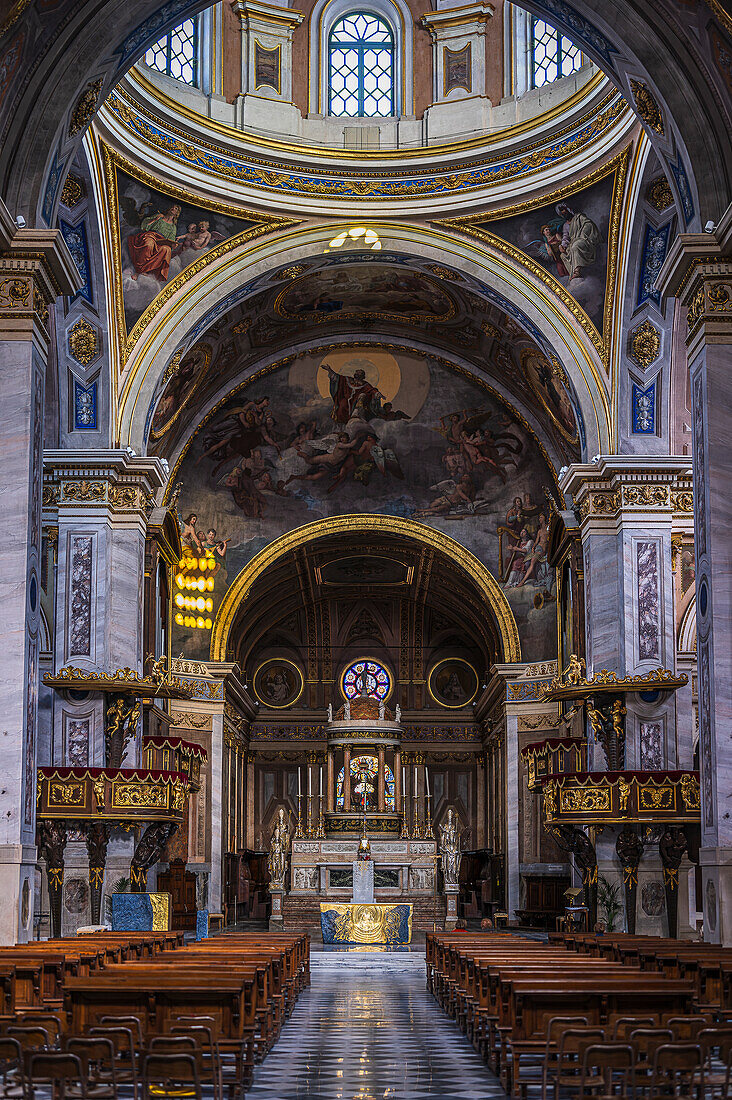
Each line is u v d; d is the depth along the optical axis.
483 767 47.00
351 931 32.12
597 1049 8.15
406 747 47.56
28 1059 7.98
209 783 36.38
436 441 35.75
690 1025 8.91
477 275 27.44
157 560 27.53
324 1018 16.39
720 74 16.33
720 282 16.27
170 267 26.61
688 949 14.13
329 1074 11.59
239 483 36.22
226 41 26.81
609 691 24.58
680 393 26.12
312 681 48.47
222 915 33.88
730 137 16.64
